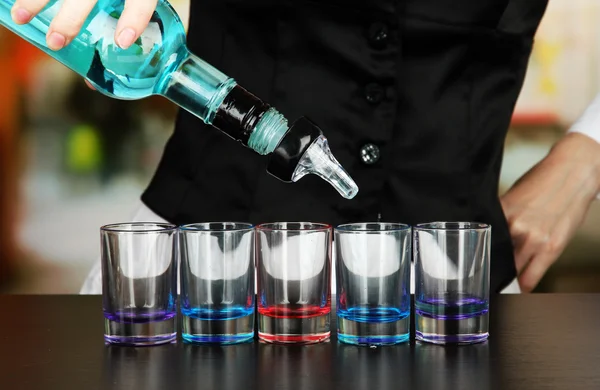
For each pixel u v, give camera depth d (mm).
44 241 2273
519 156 2170
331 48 1335
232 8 1366
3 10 917
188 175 1427
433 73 1364
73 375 767
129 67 891
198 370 778
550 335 896
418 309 875
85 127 2250
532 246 1872
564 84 2156
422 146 1388
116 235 856
